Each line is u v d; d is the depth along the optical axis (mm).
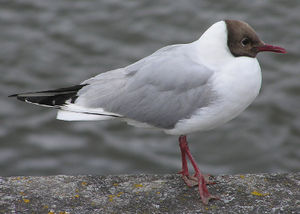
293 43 19984
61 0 23266
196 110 7340
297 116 16250
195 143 14797
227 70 7141
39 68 18516
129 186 7562
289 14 21812
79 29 21031
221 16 21750
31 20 21703
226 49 7254
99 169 14219
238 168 13883
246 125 15703
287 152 14680
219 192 7441
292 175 7848
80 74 18219
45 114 16438
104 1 23188
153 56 7727
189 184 7578
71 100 7793
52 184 7535
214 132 15273
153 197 7285
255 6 22328
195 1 22812
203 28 20969
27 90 17328
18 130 15664
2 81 17766
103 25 21312
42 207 6969
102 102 7691
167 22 21453
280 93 17359
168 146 15039
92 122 16141
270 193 7363
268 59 19109
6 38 20375
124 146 15070
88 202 7129
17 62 18812
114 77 7797
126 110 7613
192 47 7500
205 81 7215
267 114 16312
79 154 14734
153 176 7879
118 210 6961
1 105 16656
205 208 7047
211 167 13859
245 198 7266
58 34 20672
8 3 22953
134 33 20750
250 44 7254
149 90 7500
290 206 7031
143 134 15633
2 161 14406
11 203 7031
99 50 19672
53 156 14633
